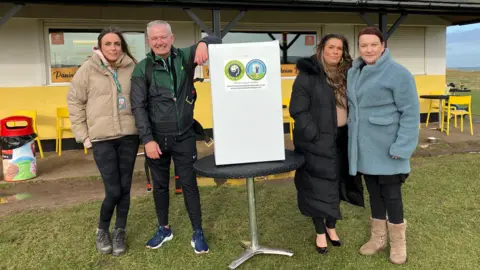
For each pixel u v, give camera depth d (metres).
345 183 2.80
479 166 5.02
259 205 3.76
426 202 3.69
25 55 6.66
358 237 3.01
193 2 5.54
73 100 2.64
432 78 9.23
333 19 8.18
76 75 2.62
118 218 2.88
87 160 6.09
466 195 3.88
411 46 9.05
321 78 2.55
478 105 12.80
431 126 8.70
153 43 2.47
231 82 2.36
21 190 4.54
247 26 7.81
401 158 2.40
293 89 2.61
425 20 8.86
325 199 2.58
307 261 2.67
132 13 7.03
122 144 2.74
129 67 2.72
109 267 2.67
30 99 6.75
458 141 6.99
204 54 2.51
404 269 2.52
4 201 4.14
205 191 4.25
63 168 5.58
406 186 4.19
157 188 2.88
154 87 2.58
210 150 6.66
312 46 8.30
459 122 9.29
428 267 2.54
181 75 2.61
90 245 2.97
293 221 3.36
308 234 3.10
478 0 6.88
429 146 6.61
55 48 6.87
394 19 8.64
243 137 2.40
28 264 2.71
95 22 6.95
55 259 2.77
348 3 6.20
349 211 3.54
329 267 2.59
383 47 2.46
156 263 2.70
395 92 2.37
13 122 6.46
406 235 2.98
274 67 2.38
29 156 4.96
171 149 2.70
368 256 2.71
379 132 2.45
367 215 3.45
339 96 2.61
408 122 2.36
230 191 4.24
